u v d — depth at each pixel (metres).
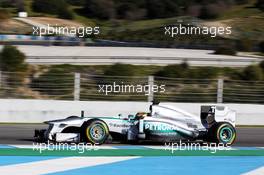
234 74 126.69
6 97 82.31
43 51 180.12
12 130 60.44
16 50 121.12
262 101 87.81
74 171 33.47
